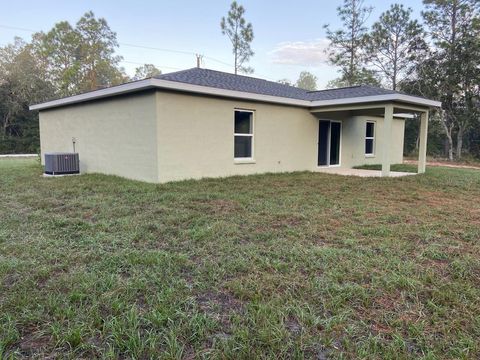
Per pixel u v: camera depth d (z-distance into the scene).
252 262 3.15
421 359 1.82
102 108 9.23
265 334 2.00
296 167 11.09
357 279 2.81
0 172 10.34
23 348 1.90
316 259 3.25
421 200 6.43
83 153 10.32
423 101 10.03
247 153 9.71
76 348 1.90
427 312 2.33
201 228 4.22
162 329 2.07
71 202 5.70
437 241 3.87
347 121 12.95
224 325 2.14
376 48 23.97
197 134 8.29
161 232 4.09
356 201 6.17
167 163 7.73
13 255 3.29
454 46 19.77
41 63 30.05
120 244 3.65
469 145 22.95
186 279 2.81
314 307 2.36
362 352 1.87
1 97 25.06
